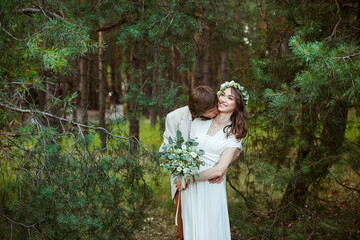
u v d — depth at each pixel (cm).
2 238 282
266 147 418
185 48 445
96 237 300
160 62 472
